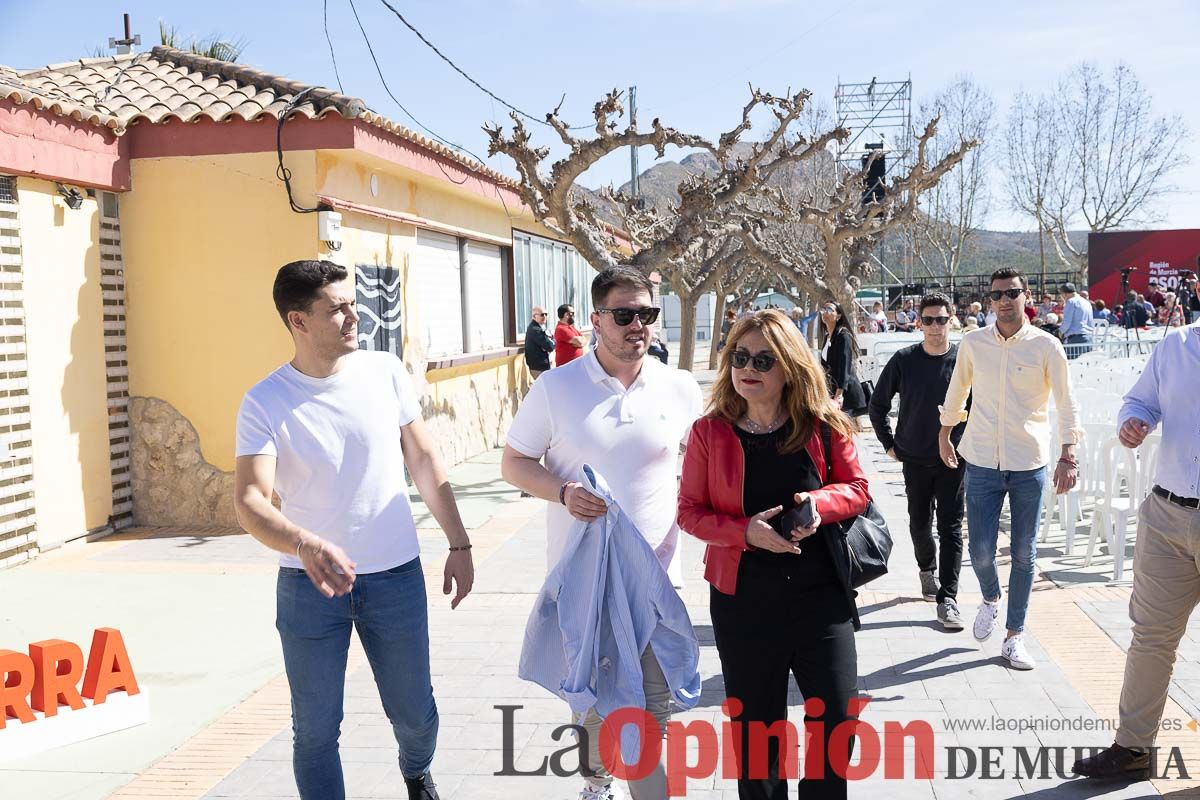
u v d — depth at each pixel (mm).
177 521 9859
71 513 9031
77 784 4434
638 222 21578
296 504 3500
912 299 35812
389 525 3568
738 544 3361
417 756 3801
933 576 6801
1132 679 4117
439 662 5863
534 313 15531
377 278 11391
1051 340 5391
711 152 13172
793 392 3490
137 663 6027
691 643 3611
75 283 9133
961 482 6262
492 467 14078
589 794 3803
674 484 3846
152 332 9828
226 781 4422
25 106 8281
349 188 10461
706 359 39531
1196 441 3912
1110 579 7188
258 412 3432
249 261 9703
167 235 9773
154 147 9688
